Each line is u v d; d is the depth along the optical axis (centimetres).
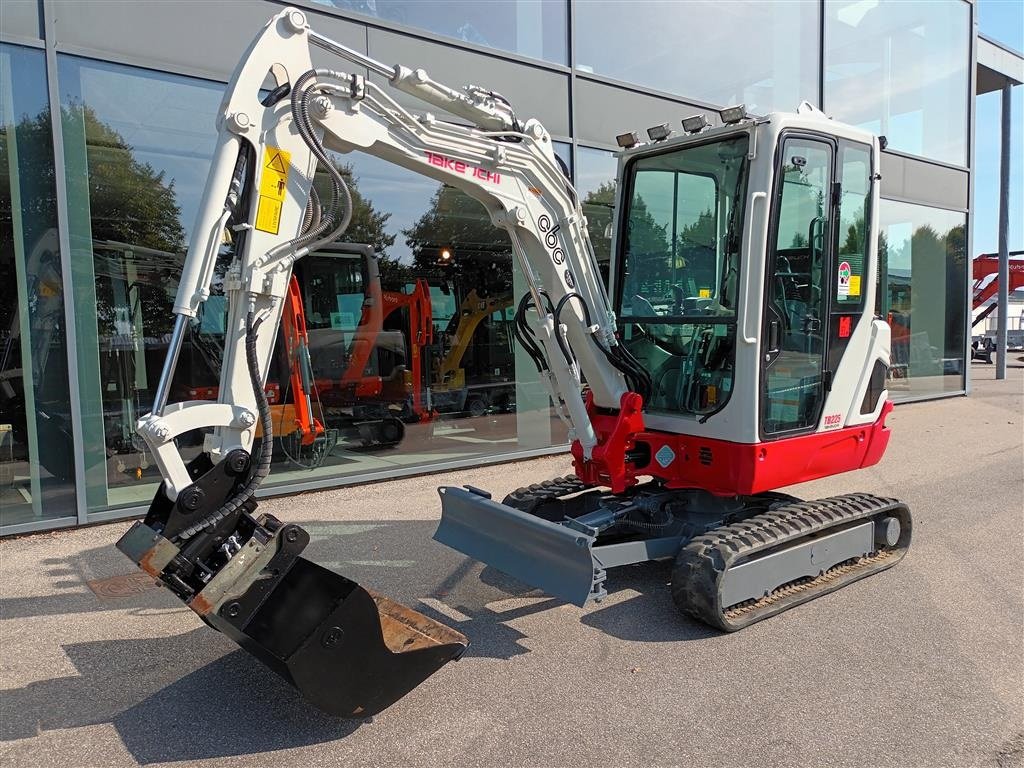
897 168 1166
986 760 259
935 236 1264
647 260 466
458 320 820
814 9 1020
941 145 1253
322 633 259
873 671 326
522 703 303
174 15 580
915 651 345
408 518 580
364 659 270
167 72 580
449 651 296
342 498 648
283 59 298
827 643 354
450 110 358
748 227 386
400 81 329
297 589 292
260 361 301
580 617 391
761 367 390
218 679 328
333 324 733
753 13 954
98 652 355
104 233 574
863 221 450
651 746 271
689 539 409
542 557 360
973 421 1042
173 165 599
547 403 830
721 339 416
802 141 402
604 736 278
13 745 278
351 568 466
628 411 419
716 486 406
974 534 525
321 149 295
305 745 275
